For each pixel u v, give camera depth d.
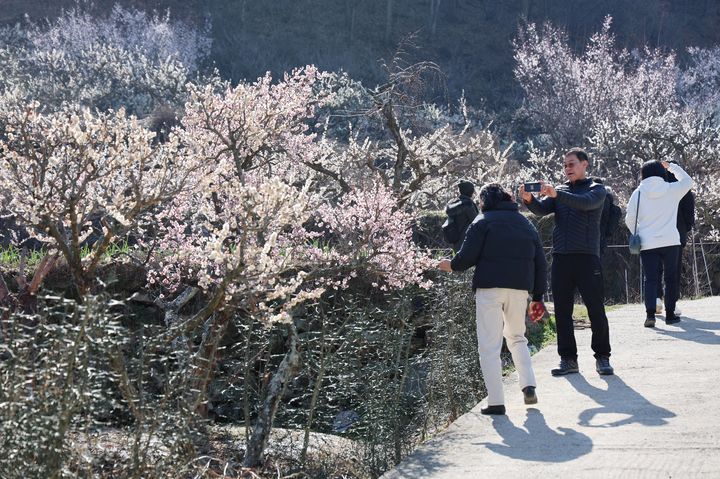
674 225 9.68
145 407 4.66
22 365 3.91
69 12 62.59
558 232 7.44
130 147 5.79
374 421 6.82
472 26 74.81
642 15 78.00
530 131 46.00
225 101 8.04
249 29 69.69
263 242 6.20
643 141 24.09
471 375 8.83
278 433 7.39
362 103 22.92
